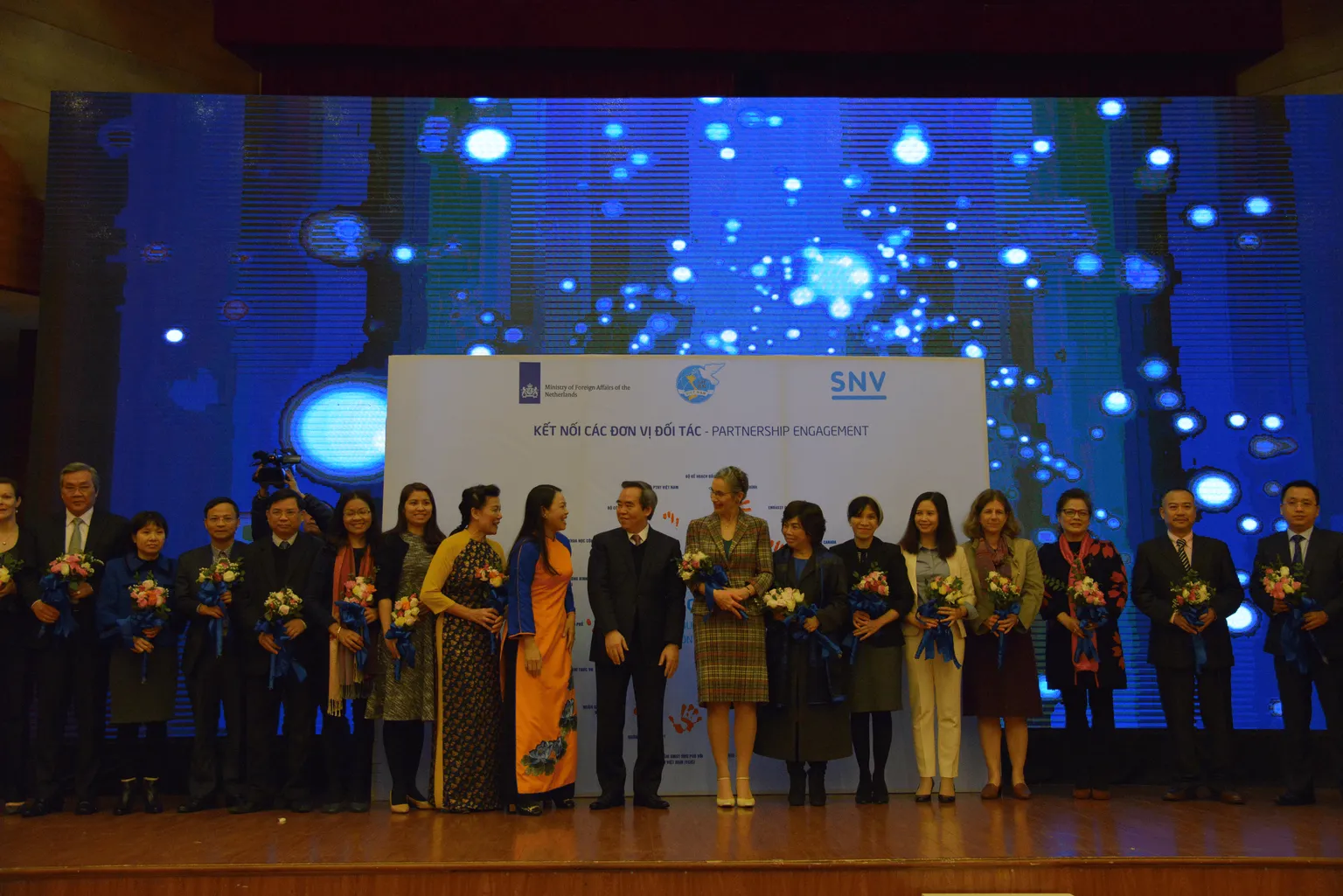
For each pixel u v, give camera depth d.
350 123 6.61
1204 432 6.40
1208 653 5.20
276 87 7.68
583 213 6.59
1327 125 6.69
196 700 5.12
